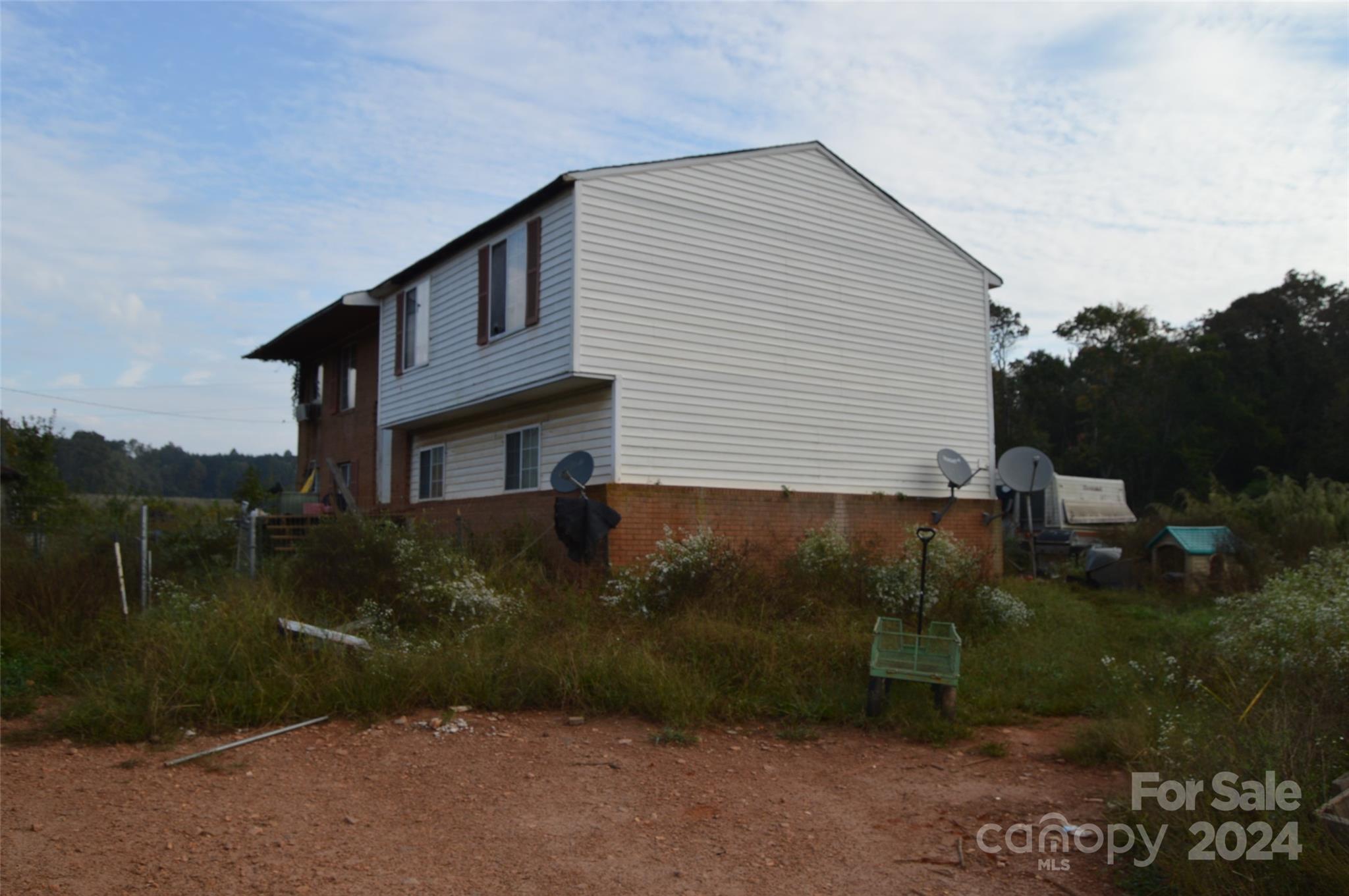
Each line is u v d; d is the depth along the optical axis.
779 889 4.66
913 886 4.72
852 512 16.27
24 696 8.55
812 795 6.24
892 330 17.19
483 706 8.42
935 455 17.53
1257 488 33.75
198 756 6.87
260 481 32.41
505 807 5.86
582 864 4.95
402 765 6.75
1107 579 17.89
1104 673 9.38
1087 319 46.59
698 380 14.84
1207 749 5.55
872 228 17.09
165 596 10.81
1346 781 5.05
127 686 7.92
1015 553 21.89
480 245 16.50
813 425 16.02
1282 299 43.25
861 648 9.30
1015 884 4.75
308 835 5.30
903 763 7.09
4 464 25.83
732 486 15.02
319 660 8.57
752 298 15.53
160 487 68.06
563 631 10.08
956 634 8.88
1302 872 4.30
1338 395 39.59
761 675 8.91
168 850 5.04
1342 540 17.47
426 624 10.52
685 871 4.88
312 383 25.52
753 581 11.59
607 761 6.93
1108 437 42.78
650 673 8.53
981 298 18.55
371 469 21.45
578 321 13.79
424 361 18.16
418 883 4.64
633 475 14.09
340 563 11.33
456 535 14.87
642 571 12.62
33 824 5.43
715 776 6.63
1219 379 40.44
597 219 14.09
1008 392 48.72
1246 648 8.34
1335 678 7.11
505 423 16.97
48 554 12.46
